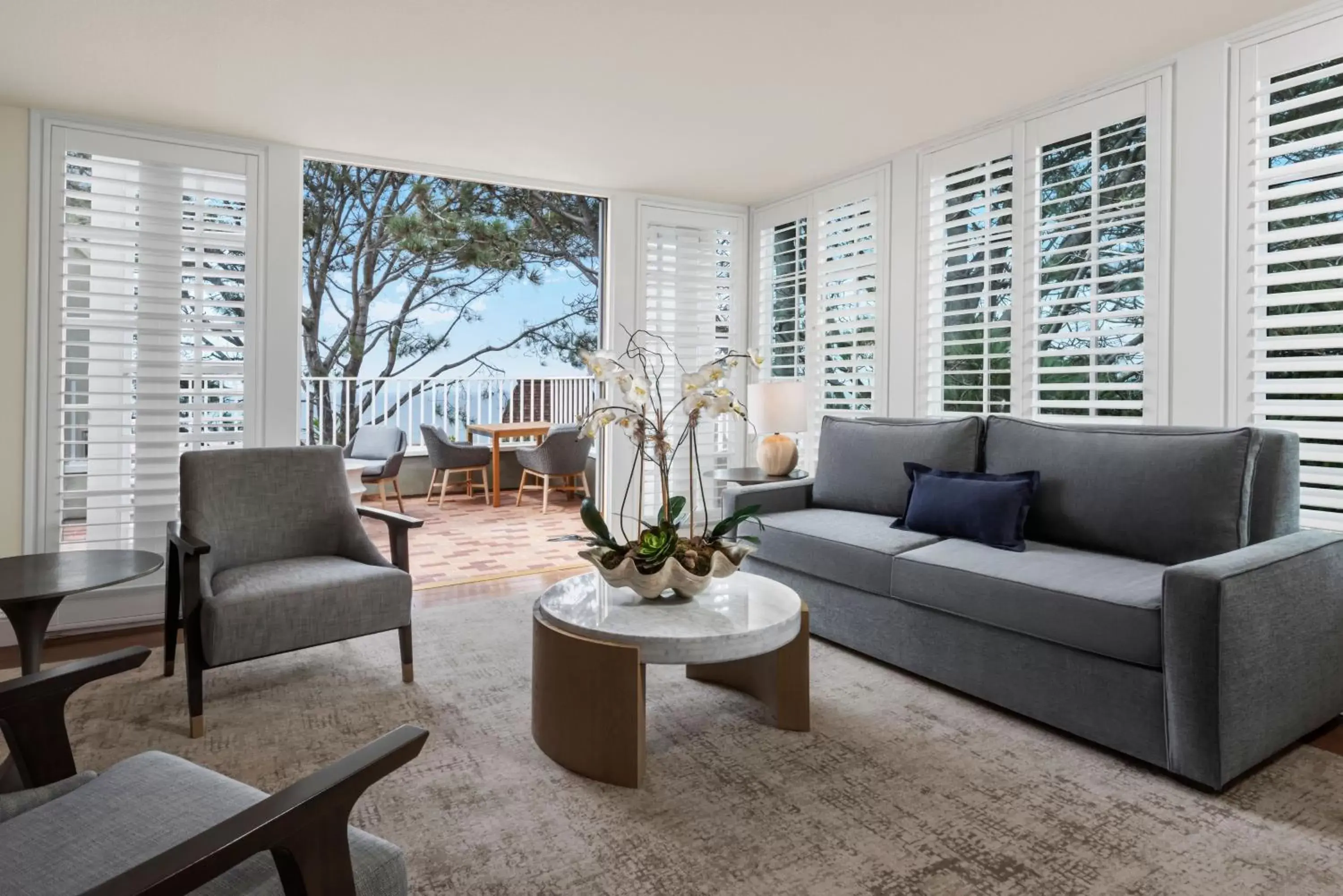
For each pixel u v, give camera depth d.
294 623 2.58
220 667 2.69
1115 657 2.22
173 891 0.79
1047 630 2.38
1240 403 2.89
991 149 3.78
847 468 3.83
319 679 2.92
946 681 2.75
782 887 1.67
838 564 3.17
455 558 5.18
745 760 2.27
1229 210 2.92
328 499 3.24
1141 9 2.71
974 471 3.42
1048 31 2.87
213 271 3.81
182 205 3.75
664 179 4.80
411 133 3.89
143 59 3.01
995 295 3.81
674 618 2.28
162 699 2.73
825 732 2.45
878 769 2.21
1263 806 1.99
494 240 10.80
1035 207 3.58
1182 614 2.03
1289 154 2.79
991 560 2.70
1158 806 1.99
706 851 1.81
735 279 5.52
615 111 3.61
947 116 3.73
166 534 3.76
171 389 3.73
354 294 10.30
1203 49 2.98
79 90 3.29
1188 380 3.05
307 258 10.04
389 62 3.06
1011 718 2.56
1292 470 2.59
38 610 2.26
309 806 0.93
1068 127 3.45
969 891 1.65
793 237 5.21
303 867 0.94
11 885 1.01
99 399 3.65
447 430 9.05
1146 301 3.18
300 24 2.75
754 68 3.16
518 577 4.62
